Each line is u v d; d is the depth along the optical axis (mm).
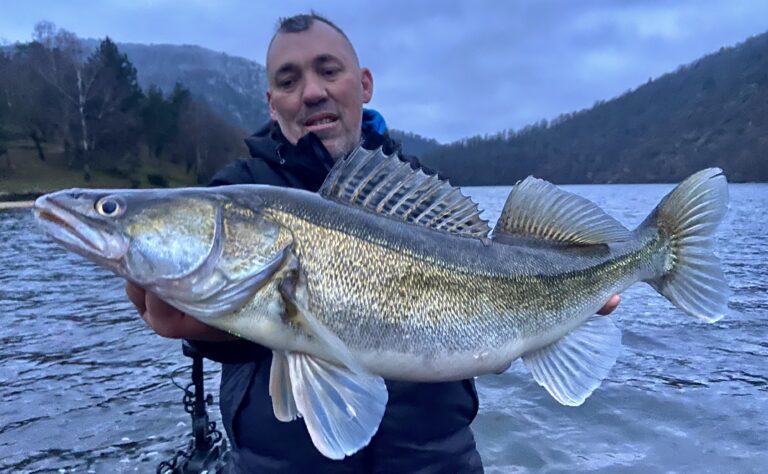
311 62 789
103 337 2197
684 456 1207
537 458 1214
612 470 1159
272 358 643
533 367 747
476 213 733
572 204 804
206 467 898
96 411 1495
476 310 680
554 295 749
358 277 613
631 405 1436
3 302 2865
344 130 814
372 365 625
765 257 3982
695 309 840
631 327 2123
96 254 582
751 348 1884
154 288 593
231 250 594
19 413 1487
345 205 641
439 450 699
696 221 851
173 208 593
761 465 1165
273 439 671
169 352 1993
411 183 683
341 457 562
